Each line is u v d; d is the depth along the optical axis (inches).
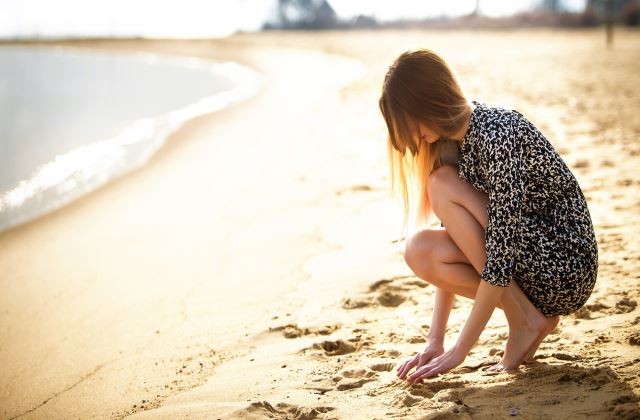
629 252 151.3
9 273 204.8
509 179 90.4
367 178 255.4
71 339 147.3
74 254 216.7
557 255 93.7
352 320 131.5
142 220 249.1
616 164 239.3
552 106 397.7
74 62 1825.8
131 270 191.3
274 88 800.3
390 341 119.7
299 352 118.5
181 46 2657.5
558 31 1648.6
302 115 489.7
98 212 275.7
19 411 117.5
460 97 92.9
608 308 121.3
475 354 108.1
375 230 189.8
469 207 94.5
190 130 486.3
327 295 146.3
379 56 1221.7
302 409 94.2
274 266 173.3
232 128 469.7
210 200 263.1
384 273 153.9
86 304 168.9
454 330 119.3
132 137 495.2
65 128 576.7
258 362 117.3
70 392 121.3
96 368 129.9
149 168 358.6
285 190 256.7
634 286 130.6
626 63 672.4
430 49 94.2
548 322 98.4
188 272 181.0
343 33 2810.0
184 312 151.7
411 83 91.8
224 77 1128.2
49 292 182.4
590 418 80.7
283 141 381.4
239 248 194.1
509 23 1937.7
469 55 941.2
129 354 133.3
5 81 1164.5
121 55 2250.2
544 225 94.3
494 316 123.4
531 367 98.0
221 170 323.0
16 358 140.8
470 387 93.7
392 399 95.0
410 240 102.3
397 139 95.8
